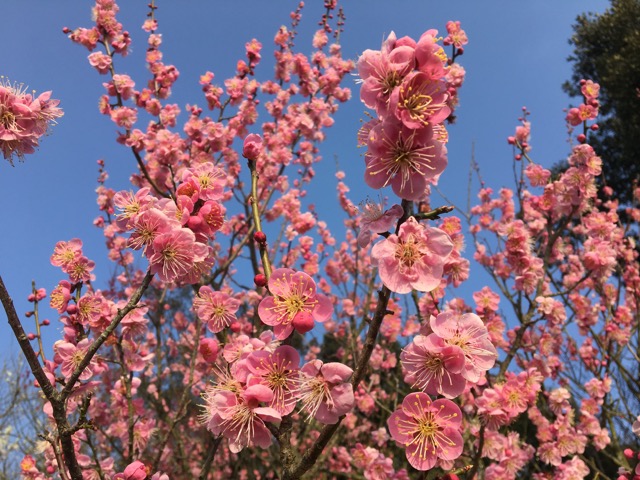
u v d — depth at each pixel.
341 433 5.73
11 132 1.77
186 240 1.72
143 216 1.72
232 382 1.49
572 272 5.42
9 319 1.54
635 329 4.95
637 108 10.07
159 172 4.57
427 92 1.33
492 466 2.93
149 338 5.55
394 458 5.04
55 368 2.46
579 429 3.98
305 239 5.61
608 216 4.50
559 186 3.89
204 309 2.46
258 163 5.15
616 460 3.89
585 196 3.77
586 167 3.79
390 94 1.32
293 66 5.43
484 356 1.35
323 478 5.43
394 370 6.22
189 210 1.82
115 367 3.63
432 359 1.36
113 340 2.61
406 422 1.35
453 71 3.03
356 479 4.36
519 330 3.44
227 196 4.94
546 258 3.82
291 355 1.42
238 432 1.42
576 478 3.31
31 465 3.06
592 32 11.41
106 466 2.76
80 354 2.43
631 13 10.98
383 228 1.39
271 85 5.56
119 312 1.65
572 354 5.48
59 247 2.55
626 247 5.86
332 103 5.64
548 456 3.54
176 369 6.19
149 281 1.70
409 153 1.33
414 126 1.30
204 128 4.74
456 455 1.31
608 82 10.23
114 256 5.93
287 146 5.44
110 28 4.43
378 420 6.55
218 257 5.52
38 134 1.84
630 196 9.94
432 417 1.34
